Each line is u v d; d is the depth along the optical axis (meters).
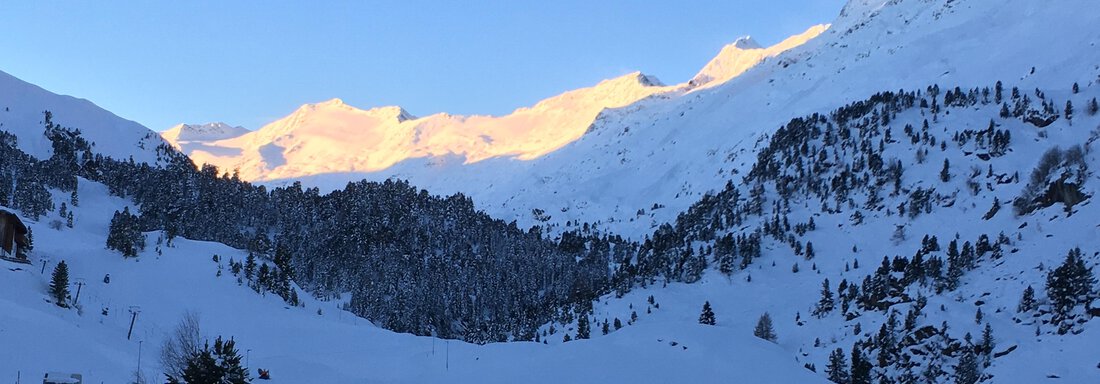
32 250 135.62
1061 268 167.62
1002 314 173.38
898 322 177.12
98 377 73.81
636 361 78.81
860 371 161.75
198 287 141.50
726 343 83.69
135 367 80.69
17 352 73.94
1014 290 181.75
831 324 193.38
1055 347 151.62
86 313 108.81
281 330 122.19
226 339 111.81
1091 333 150.75
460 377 80.19
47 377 64.38
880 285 193.88
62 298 106.69
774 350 85.06
